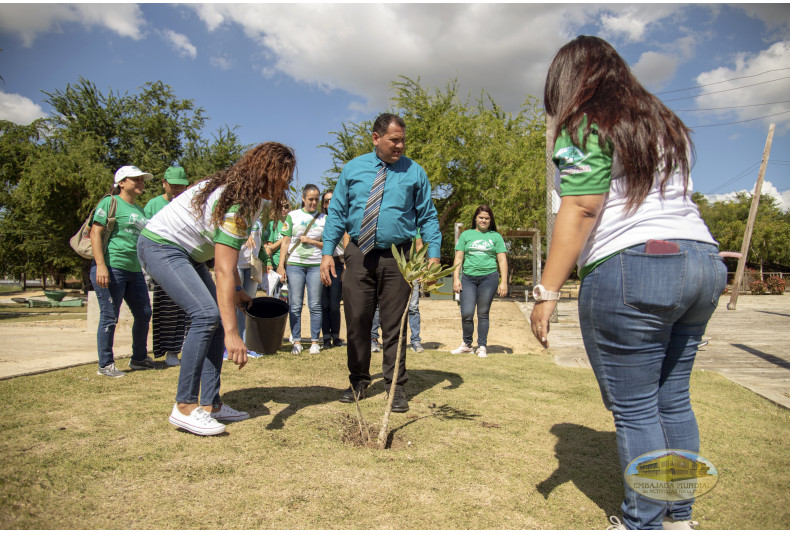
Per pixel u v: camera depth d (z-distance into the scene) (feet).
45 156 88.99
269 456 7.80
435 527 5.85
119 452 7.70
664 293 5.15
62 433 8.40
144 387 11.82
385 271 11.18
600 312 5.50
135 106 100.83
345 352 18.21
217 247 8.32
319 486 6.82
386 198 11.11
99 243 12.59
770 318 38.83
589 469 7.75
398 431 9.27
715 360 19.56
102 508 5.98
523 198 62.28
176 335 14.97
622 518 6.06
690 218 5.51
